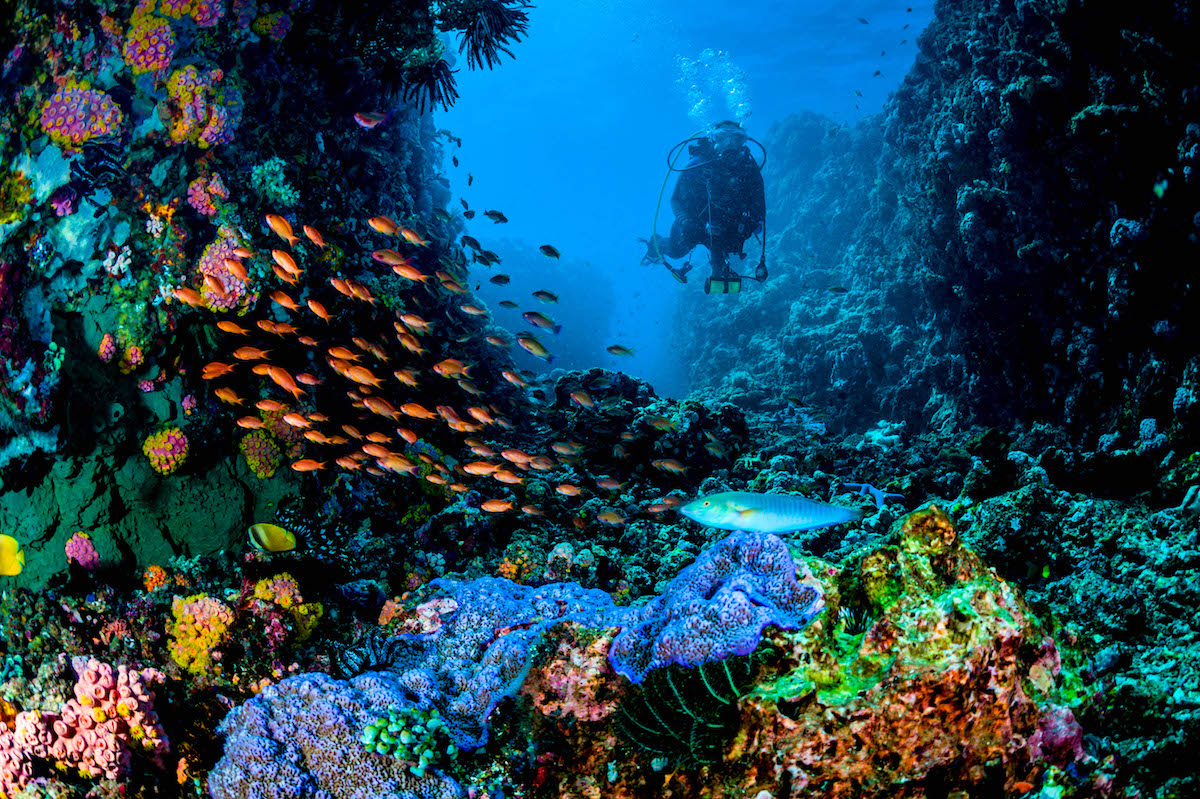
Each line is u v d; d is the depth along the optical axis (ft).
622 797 10.48
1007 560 17.38
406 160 35.24
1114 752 9.96
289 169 21.25
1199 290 23.63
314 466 18.13
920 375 47.21
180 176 18.15
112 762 12.05
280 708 11.55
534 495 24.44
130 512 17.65
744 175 32.48
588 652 11.51
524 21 27.45
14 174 15.58
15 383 15.48
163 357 17.88
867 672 9.41
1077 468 22.95
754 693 9.66
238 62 19.39
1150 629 13.32
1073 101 27.73
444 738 11.22
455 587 14.88
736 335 76.28
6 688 14.21
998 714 9.13
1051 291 31.37
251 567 16.84
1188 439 22.16
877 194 65.00
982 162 34.09
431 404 27.89
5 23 15.38
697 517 9.84
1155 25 23.00
